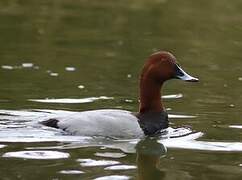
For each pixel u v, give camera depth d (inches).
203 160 440.5
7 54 754.8
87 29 904.9
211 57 778.8
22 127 490.3
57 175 399.9
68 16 978.7
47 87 621.3
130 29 913.5
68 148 454.6
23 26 904.9
